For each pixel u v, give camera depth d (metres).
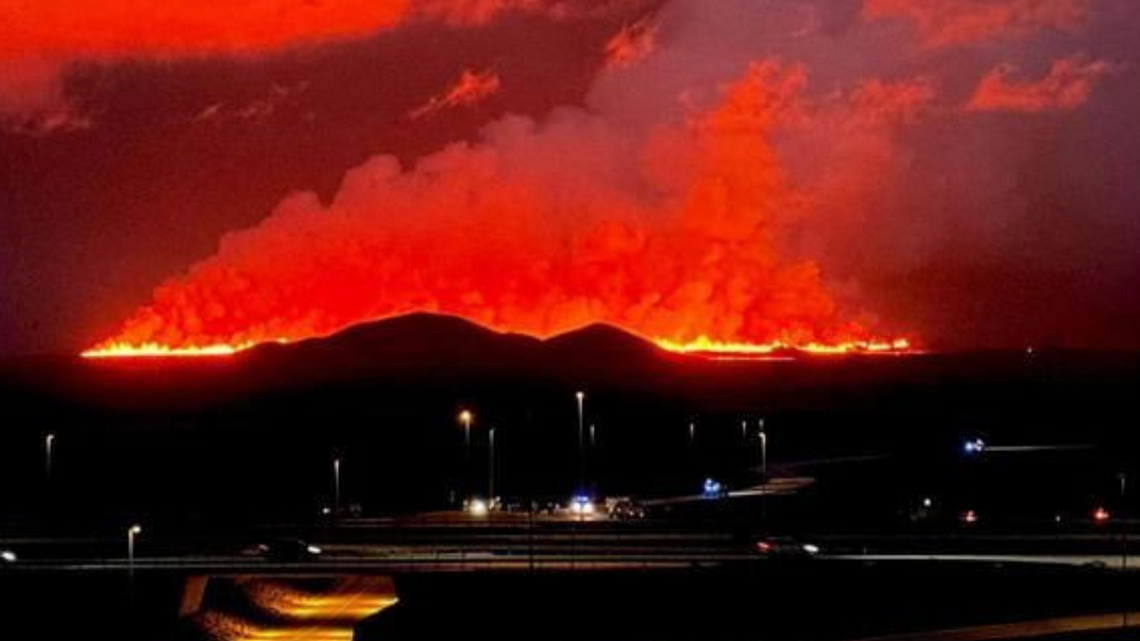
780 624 136.38
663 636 135.88
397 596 157.00
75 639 145.12
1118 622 126.12
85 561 155.75
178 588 151.25
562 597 140.00
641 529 172.38
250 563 152.25
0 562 155.00
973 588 134.25
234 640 158.88
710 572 138.25
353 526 184.88
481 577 141.50
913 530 169.25
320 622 173.25
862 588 136.50
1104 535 160.88
